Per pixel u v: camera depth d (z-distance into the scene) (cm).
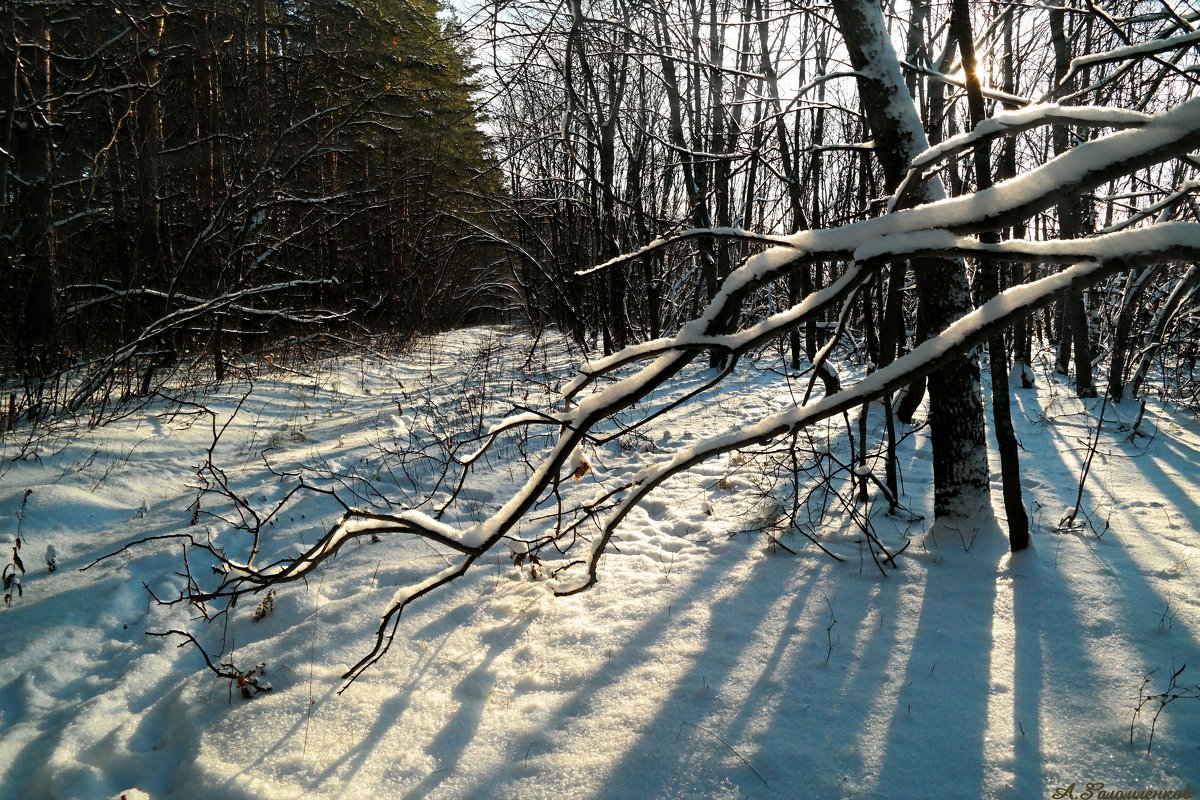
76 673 373
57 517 539
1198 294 999
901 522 518
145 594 451
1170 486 601
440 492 643
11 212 932
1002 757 278
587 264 1742
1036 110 143
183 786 285
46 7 982
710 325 157
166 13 1101
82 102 1124
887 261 138
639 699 324
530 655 367
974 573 427
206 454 722
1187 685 311
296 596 438
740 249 1401
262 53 1285
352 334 1662
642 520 560
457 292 2750
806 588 422
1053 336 1661
